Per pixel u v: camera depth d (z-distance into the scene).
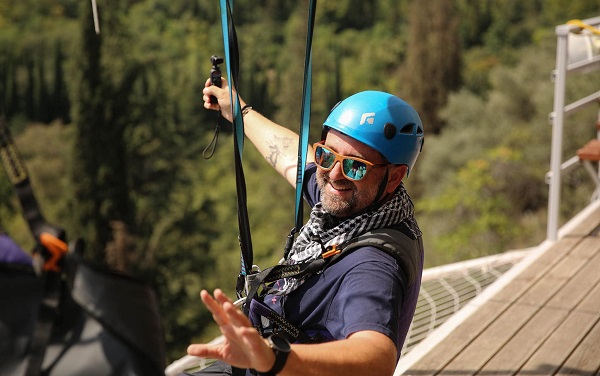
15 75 67.75
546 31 70.75
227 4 2.28
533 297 4.69
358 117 2.27
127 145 49.28
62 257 1.25
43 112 67.12
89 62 49.19
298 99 68.81
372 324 1.94
